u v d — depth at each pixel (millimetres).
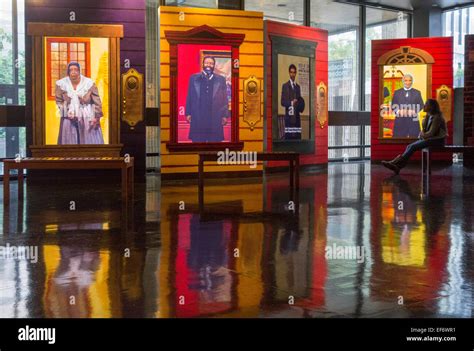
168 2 15062
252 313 3703
